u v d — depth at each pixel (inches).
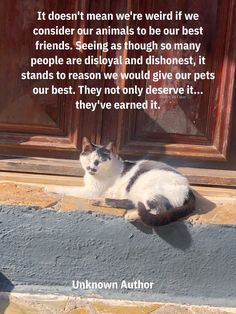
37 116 88.5
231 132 87.5
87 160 77.8
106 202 76.1
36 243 75.5
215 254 74.9
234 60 83.9
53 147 88.0
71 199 77.2
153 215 72.3
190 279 75.8
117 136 86.8
